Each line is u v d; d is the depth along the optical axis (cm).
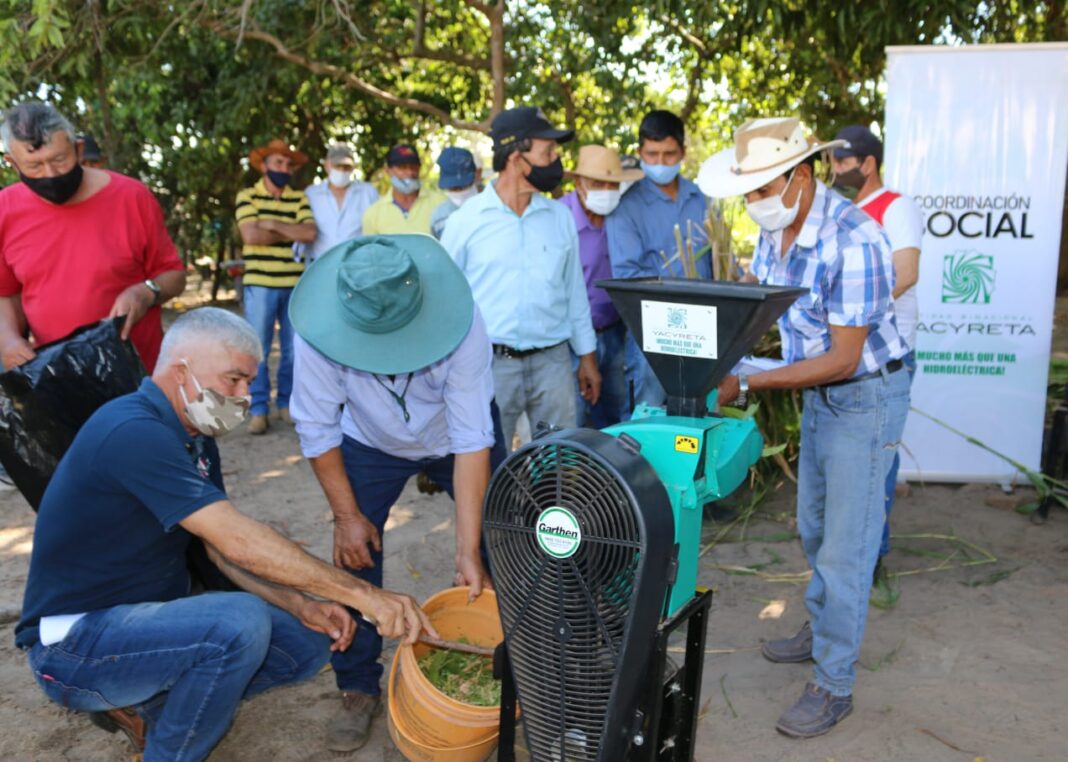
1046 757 287
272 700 329
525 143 367
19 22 639
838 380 285
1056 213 482
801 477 314
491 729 254
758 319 207
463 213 387
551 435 198
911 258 371
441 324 254
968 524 472
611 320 498
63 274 354
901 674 336
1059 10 755
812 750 294
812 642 326
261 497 526
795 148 262
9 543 459
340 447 289
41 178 334
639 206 480
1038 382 498
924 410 512
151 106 996
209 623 244
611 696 198
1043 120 477
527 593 207
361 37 793
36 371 286
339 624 260
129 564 251
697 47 865
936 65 480
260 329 644
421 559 444
